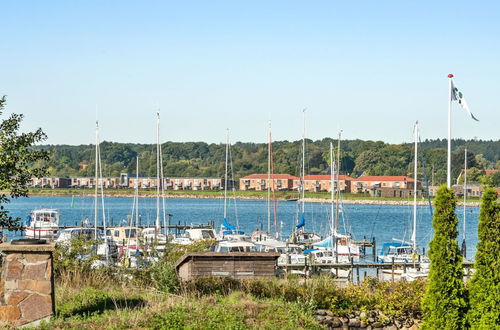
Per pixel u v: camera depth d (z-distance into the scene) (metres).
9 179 23.77
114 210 155.25
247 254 25.08
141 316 17.45
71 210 152.75
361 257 62.88
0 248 15.97
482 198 18.73
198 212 152.00
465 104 35.97
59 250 24.67
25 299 16.00
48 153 24.98
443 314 18.70
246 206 177.88
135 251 53.09
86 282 23.08
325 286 23.77
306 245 69.50
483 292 18.38
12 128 24.09
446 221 18.97
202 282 22.84
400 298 23.34
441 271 18.84
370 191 191.12
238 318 18.16
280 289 22.66
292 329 17.91
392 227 111.69
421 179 187.50
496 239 18.41
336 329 22.19
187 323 17.36
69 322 16.44
